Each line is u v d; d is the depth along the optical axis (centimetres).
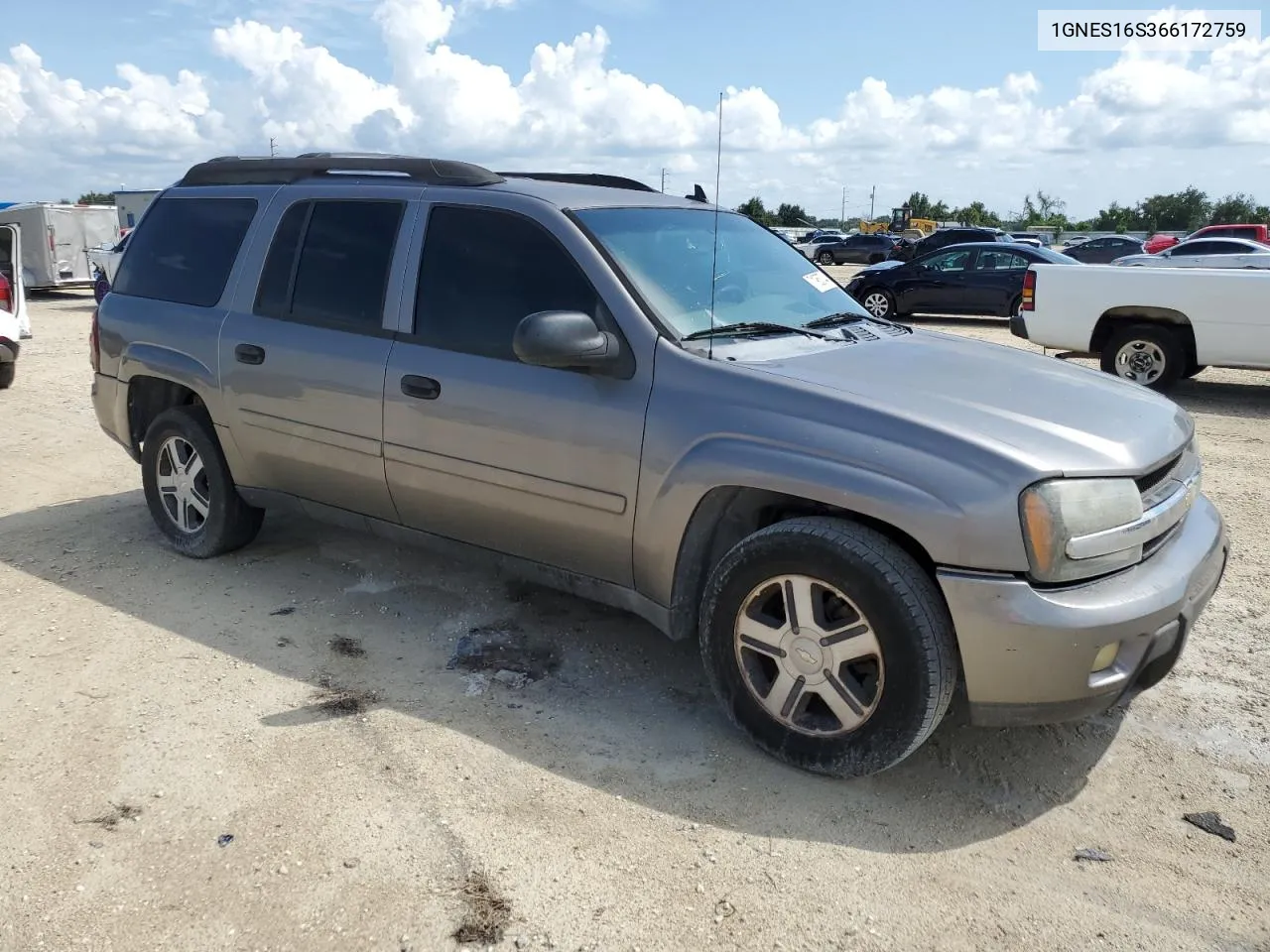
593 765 323
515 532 379
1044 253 1739
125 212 3209
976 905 262
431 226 401
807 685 312
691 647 412
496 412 367
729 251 413
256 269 456
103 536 537
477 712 355
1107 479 291
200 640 409
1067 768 328
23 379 1046
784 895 264
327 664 389
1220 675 390
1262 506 614
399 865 272
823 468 300
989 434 293
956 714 319
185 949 242
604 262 356
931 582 294
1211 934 253
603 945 245
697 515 330
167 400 515
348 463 420
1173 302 967
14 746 328
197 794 302
